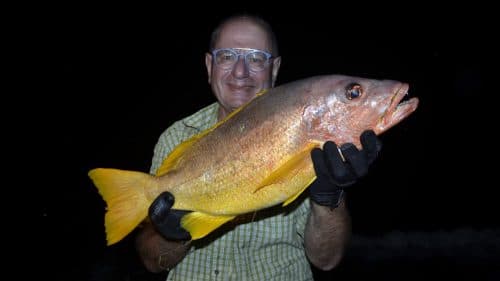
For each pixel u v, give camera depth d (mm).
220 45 3613
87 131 22797
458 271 9961
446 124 19859
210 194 3029
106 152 21719
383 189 16688
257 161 2943
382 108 2967
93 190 15016
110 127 22922
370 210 15047
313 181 3039
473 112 21328
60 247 11547
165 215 3012
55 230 12891
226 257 3607
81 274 9891
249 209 2969
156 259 3619
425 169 17766
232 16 3684
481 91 24781
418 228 13320
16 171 18219
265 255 3621
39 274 9891
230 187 2990
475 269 10070
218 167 3014
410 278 9602
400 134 18891
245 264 3602
